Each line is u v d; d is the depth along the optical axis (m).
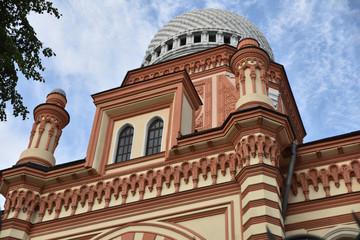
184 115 17.55
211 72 25.03
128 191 15.80
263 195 13.16
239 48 18.34
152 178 15.62
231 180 14.47
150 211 14.89
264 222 12.58
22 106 15.04
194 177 15.02
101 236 14.94
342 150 14.51
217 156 15.15
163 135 17.09
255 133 14.55
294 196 14.30
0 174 17.59
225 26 31.28
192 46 29.70
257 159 14.15
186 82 18.45
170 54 29.95
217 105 23.20
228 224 13.51
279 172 13.99
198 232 13.77
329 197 13.76
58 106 20.44
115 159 17.30
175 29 31.80
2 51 14.12
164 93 18.08
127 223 14.90
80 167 17.00
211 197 14.35
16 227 15.98
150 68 26.64
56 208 16.42
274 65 26.16
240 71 17.11
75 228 15.59
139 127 17.92
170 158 15.85
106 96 19.11
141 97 18.39
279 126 14.74
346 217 13.27
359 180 13.88
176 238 13.91
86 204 16.16
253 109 14.83
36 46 15.27
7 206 16.72
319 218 13.56
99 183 16.38
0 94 14.67
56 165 17.50
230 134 15.07
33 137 19.53
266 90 16.62
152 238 14.20
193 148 15.61
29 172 17.16
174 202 14.73
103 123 18.44
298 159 14.84
